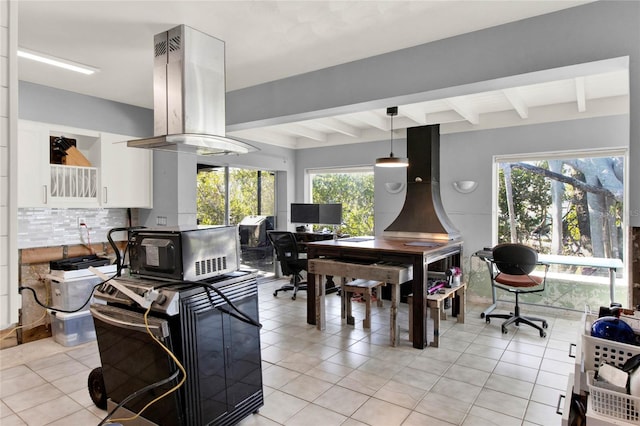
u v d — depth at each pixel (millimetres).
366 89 3008
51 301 3768
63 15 2312
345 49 2850
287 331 3982
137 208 4680
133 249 2283
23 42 2689
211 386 2078
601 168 4473
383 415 2389
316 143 6625
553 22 2307
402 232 4645
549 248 4820
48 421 2361
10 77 931
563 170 4707
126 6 2213
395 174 5816
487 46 2518
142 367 2037
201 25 2455
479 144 5051
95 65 3129
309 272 4211
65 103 3746
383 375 2941
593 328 1523
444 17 2373
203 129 2521
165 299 1885
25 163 3412
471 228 5125
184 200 4320
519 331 3969
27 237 3717
